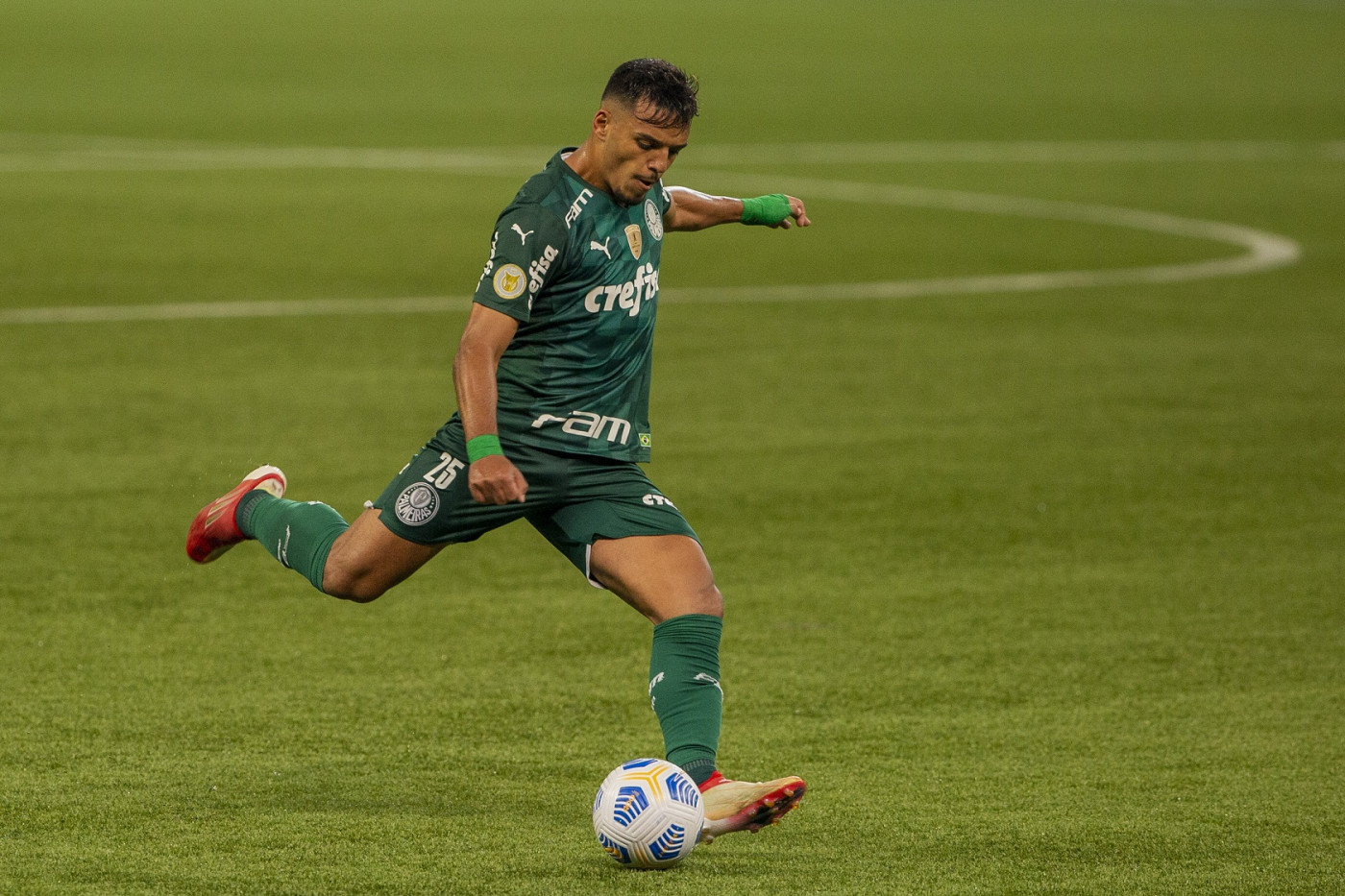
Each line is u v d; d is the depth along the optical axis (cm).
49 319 4250
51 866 1443
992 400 3653
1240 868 1493
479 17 17962
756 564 2511
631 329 1554
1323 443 3331
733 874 1462
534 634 2173
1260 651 2148
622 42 15175
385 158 7775
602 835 1448
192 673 1988
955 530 2703
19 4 18100
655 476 2995
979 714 1908
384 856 1482
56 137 8156
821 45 15725
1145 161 8350
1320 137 9569
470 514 1566
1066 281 5191
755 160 7975
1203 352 4194
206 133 8525
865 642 2159
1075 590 2405
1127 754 1788
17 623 2156
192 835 1522
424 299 4669
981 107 10825
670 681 1506
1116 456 3203
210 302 4538
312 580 1636
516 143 8425
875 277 5225
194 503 2744
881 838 1552
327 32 15512
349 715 1861
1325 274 5381
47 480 2852
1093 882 1459
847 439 3297
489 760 1739
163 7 18325
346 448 3109
